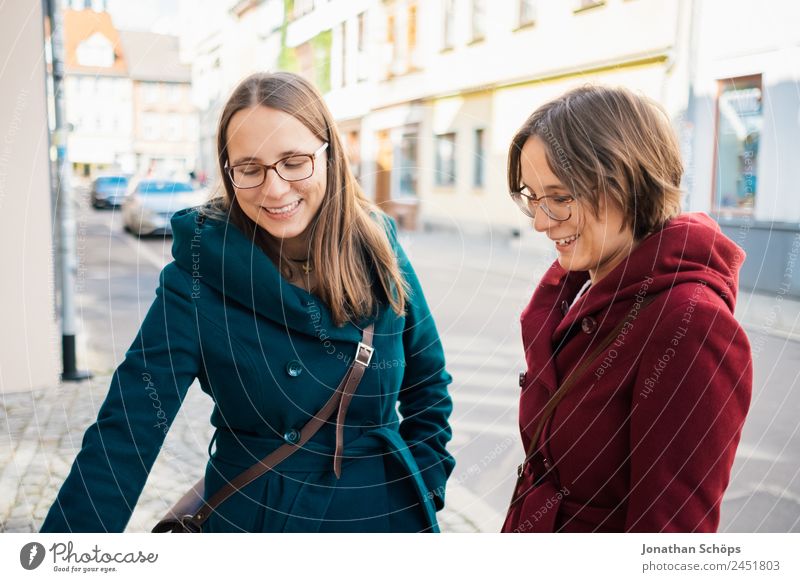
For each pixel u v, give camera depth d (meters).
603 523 0.88
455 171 8.21
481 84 7.18
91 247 7.89
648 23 4.23
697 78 4.30
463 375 3.78
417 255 7.75
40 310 3.56
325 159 0.92
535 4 5.52
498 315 5.27
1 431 2.89
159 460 2.49
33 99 3.51
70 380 3.57
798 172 4.21
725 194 4.36
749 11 4.27
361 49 6.76
